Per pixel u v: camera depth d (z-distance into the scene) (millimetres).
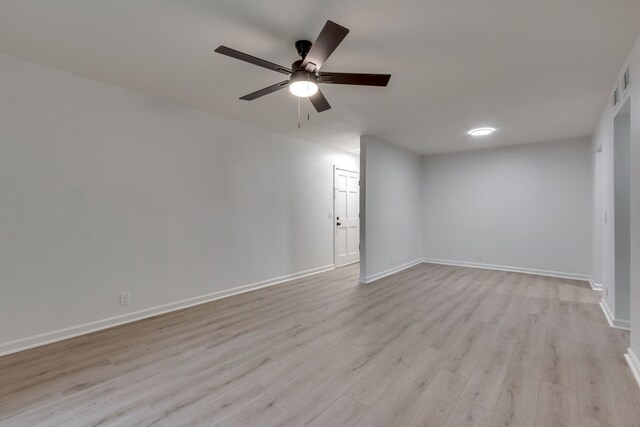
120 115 2969
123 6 1782
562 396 1861
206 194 3684
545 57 2336
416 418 1681
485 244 5633
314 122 4039
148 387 1970
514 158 5332
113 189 2928
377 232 4922
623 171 2887
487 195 5598
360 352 2441
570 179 4867
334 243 5758
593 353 2396
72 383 2008
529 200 5207
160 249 3271
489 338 2684
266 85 2906
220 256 3846
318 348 2510
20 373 2119
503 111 3555
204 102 3350
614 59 2359
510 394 1886
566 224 4906
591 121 3926
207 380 2051
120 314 2982
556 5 1751
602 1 1711
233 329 2898
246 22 1934
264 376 2100
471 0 1715
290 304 3641
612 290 3031
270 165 4477
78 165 2719
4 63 2363
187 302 3508
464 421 1652
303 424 1639
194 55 2354
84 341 2613
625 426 1603
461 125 4125
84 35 2092
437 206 6156
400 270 5520
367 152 4680
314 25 1964
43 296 2545
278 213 4613
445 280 4797
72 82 2682
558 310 3395
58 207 2613
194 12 1836
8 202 2383
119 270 2973
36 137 2504
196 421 1660
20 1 1729
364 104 3332
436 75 2635
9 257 2389
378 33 2035
